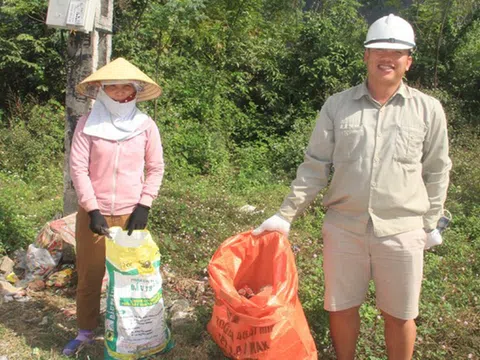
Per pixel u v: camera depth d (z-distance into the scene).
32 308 4.15
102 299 4.25
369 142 2.93
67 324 3.97
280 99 11.05
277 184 8.28
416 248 3.00
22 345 3.66
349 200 3.01
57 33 9.75
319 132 3.12
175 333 3.82
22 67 9.92
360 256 3.07
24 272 4.73
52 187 7.34
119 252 3.26
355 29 11.77
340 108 3.04
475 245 5.57
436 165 3.05
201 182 7.77
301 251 5.20
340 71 11.01
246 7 11.27
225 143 9.78
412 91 2.99
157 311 3.40
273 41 11.92
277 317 2.98
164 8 8.75
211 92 10.27
